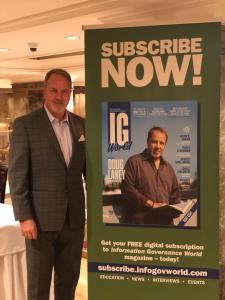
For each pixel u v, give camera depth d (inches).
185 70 87.8
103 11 117.8
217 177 89.0
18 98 326.3
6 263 99.0
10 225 98.7
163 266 93.4
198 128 88.7
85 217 94.8
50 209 87.1
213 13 118.0
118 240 94.0
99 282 96.2
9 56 207.5
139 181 91.7
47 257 90.1
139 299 95.2
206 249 91.0
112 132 91.4
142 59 89.0
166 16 120.5
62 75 86.9
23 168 85.5
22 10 123.8
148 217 92.4
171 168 90.6
